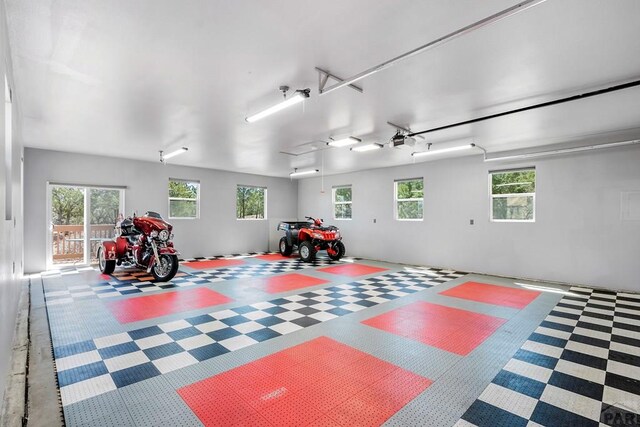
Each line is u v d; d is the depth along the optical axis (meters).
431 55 2.64
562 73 2.99
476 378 2.38
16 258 3.07
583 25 2.22
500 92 3.44
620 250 5.17
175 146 6.07
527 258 6.11
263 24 2.22
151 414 1.92
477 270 6.75
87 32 2.29
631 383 2.31
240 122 4.50
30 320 3.57
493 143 5.77
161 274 5.60
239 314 3.84
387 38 2.41
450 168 7.21
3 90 1.62
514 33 2.32
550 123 4.53
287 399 2.09
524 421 1.88
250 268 7.09
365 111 4.06
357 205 9.19
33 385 2.23
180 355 2.73
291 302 4.39
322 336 3.17
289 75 3.03
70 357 2.67
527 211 6.22
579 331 3.35
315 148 6.19
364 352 2.82
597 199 5.38
